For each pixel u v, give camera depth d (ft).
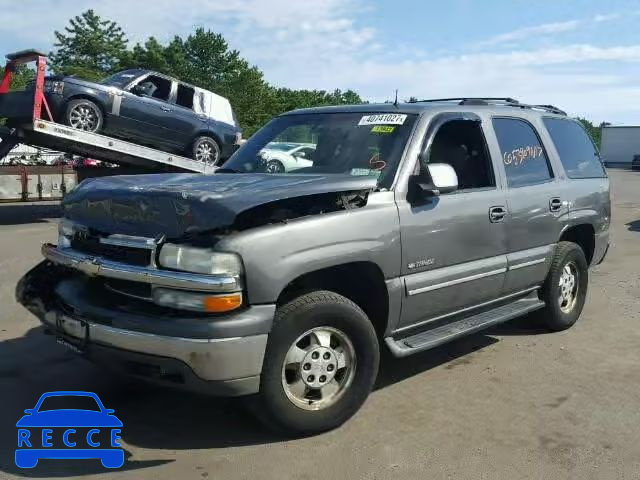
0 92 42.73
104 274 11.71
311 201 12.38
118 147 42.68
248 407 11.93
